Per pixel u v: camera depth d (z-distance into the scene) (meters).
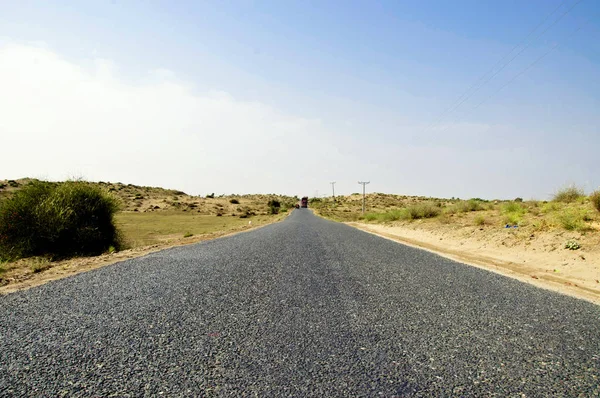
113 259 9.44
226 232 21.59
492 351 3.28
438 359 3.08
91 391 2.46
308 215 60.31
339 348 3.29
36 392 2.43
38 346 3.25
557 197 16.59
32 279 6.84
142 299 4.95
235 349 3.23
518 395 2.50
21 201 11.90
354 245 12.77
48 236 11.51
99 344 3.31
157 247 12.45
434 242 14.91
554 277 7.49
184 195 95.94
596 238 9.56
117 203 14.76
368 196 139.75
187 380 2.63
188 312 4.35
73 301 4.83
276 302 4.86
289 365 2.91
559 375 2.81
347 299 5.07
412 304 4.86
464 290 5.77
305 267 7.75
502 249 11.23
